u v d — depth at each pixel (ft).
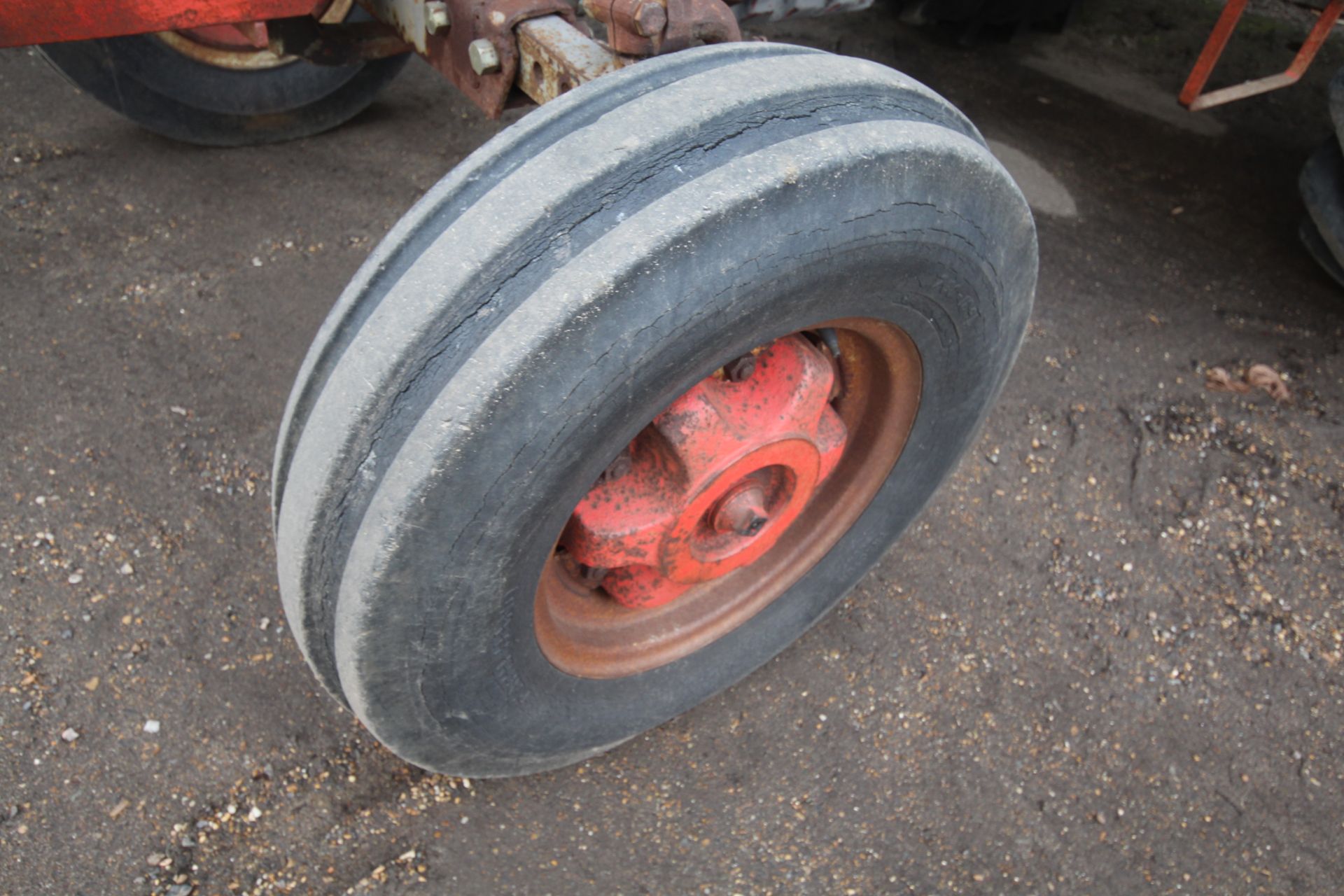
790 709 6.97
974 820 6.43
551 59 5.34
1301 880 6.28
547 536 4.38
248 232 10.14
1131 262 11.23
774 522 5.94
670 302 3.80
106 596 7.00
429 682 4.61
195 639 6.84
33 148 10.75
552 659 5.39
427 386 3.76
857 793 6.51
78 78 9.61
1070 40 15.51
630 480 5.18
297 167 11.12
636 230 3.68
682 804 6.35
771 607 6.70
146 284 9.39
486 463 3.82
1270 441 9.26
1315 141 13.47
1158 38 15.61
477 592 4.30
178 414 8.29
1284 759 6.93
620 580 5.86
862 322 4.91
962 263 4.84
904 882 6.07
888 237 4.32
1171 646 7.58
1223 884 6.23
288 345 9.01
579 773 6.46
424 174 11.27
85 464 7.81
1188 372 9.91
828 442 5.74
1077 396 9.54
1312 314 10.75
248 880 5.72
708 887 5.94
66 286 9.24
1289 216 12.18
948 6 14.10
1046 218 11.72
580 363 3.75
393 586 4.03
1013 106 13.74
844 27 15.08
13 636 6.69
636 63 4.25
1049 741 6.92
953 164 4.43
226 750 6.29
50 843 5.75
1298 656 7.57
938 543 8.18
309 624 4.48
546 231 3.75
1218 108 13.99
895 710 7.02
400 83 12.83
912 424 6.02
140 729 6.32
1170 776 6.77
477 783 6.31
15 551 7.16
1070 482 8.76
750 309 4.08
